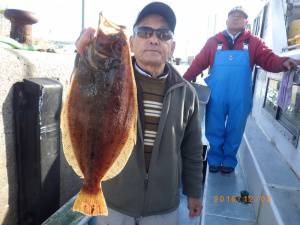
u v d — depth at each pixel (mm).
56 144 2957
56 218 2664
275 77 5234
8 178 2717
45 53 3312
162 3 2146
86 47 1667
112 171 1748
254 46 4266
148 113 2199
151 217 2260
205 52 4547
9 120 2658
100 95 1663
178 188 2387
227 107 4391
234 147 4398
